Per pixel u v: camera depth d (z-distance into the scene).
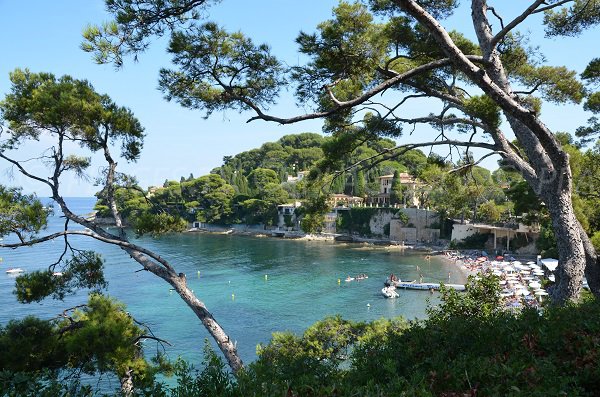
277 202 126.00
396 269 70.69
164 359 14.16
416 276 64.62
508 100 8.88
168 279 12.33
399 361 6.16
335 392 5.03
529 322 6.85
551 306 7.88
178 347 33.69
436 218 98.25
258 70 11.00
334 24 10.41
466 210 83.00
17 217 11.42
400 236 103.31
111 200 13.38
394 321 14.02
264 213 127.19
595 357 5.50
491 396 4.82
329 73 10.91
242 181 144.75
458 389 5.27
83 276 14.02
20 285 12.80
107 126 12.82
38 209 11.76
